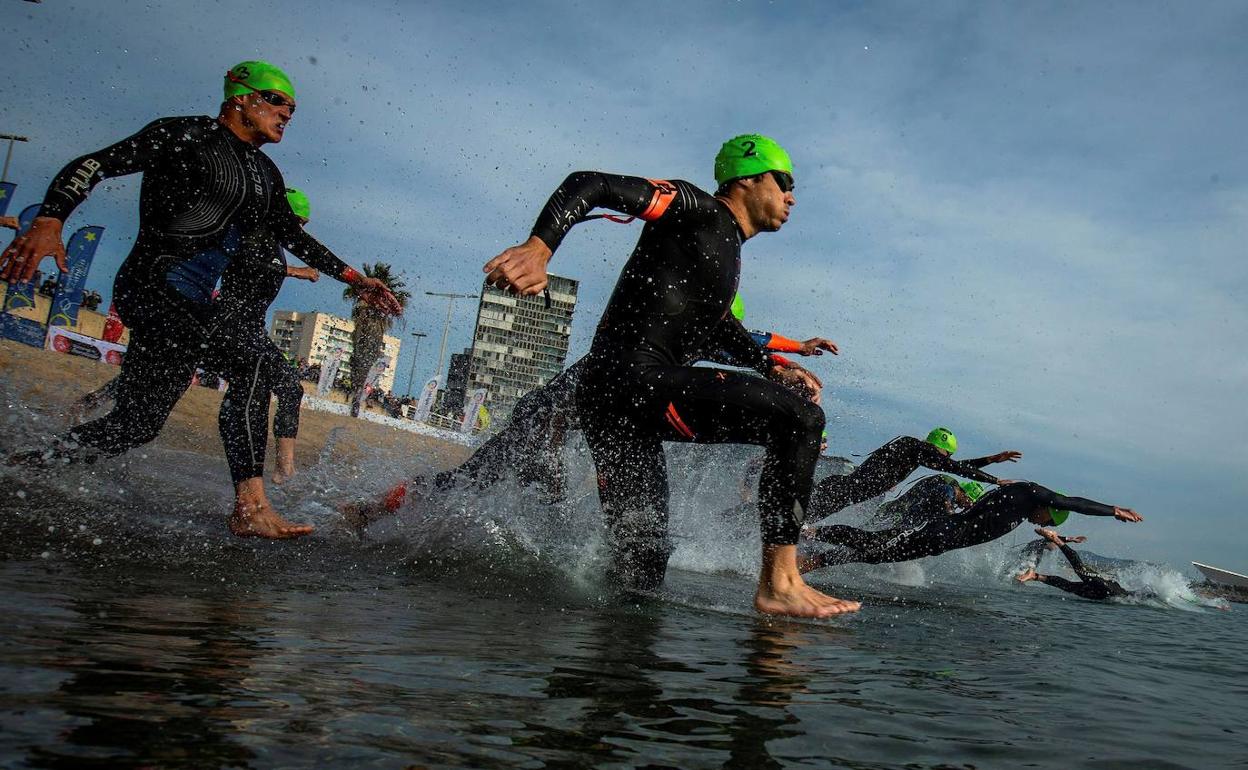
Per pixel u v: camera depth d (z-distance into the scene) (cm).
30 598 186
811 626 307
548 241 336
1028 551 886
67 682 123
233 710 119
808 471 339
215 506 420
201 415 1009
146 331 392
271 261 486
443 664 165
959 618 419
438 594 271
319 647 168
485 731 123
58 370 992
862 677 209
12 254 340
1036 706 197
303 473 570
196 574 251
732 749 130
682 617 288
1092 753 156
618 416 365
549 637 213
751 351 470
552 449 429
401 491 415
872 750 140
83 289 1817
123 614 179
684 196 371
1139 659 320
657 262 371
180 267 395
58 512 336
